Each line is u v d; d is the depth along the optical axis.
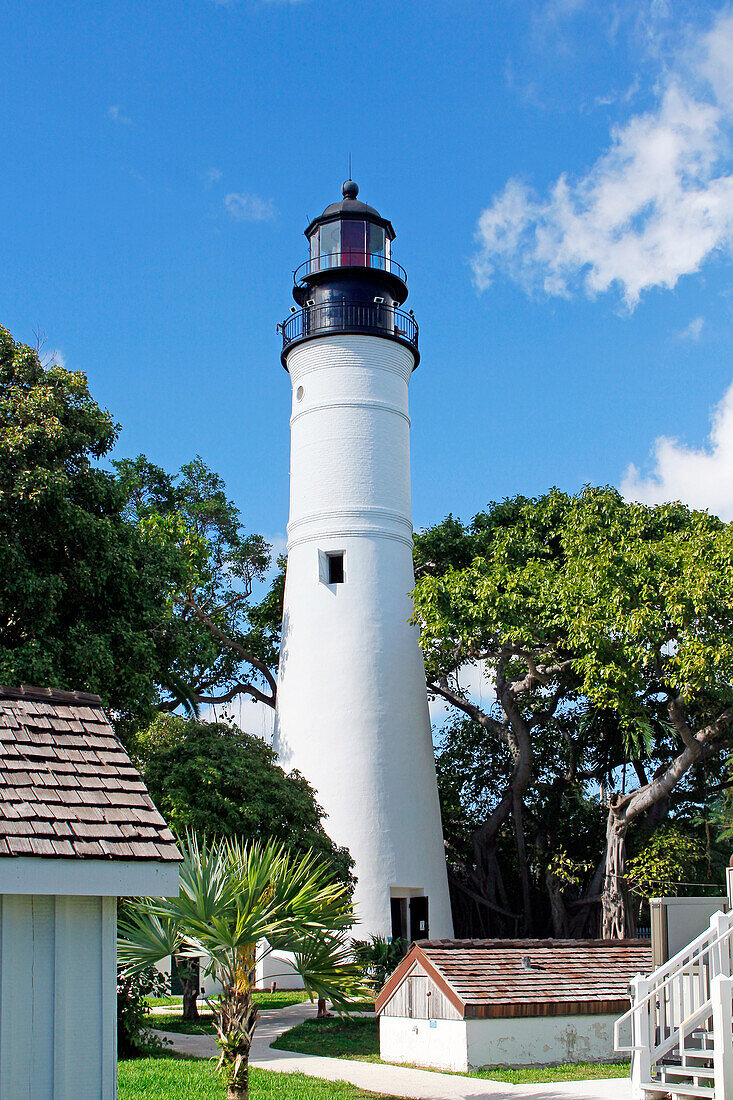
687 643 24.81
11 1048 8.00
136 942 11.07
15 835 8.20
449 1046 16.19
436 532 36.28
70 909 8.52
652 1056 12.27
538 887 35.16
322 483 32.53
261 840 22.73
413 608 32.41
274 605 39.91
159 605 24.86
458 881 35.66
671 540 27.31
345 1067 16.25
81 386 23.34
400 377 33.97
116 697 22.70
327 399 33.00
